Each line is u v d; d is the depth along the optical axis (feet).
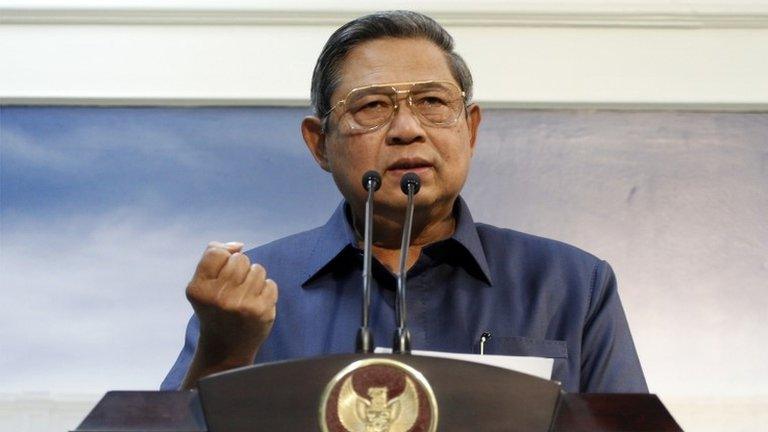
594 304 11.32
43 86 15.44
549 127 15.55
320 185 15.28
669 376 14.69
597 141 15.48
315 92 11.64
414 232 11.41
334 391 6.61
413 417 6.61
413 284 11.43
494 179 15.30
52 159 15.26
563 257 11.63
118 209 15.14
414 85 10.85
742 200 15.31
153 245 15.03
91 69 15.56
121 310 14.80
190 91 15.49
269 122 15.49
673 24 15.96
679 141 15.52
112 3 15.75
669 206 15.28
